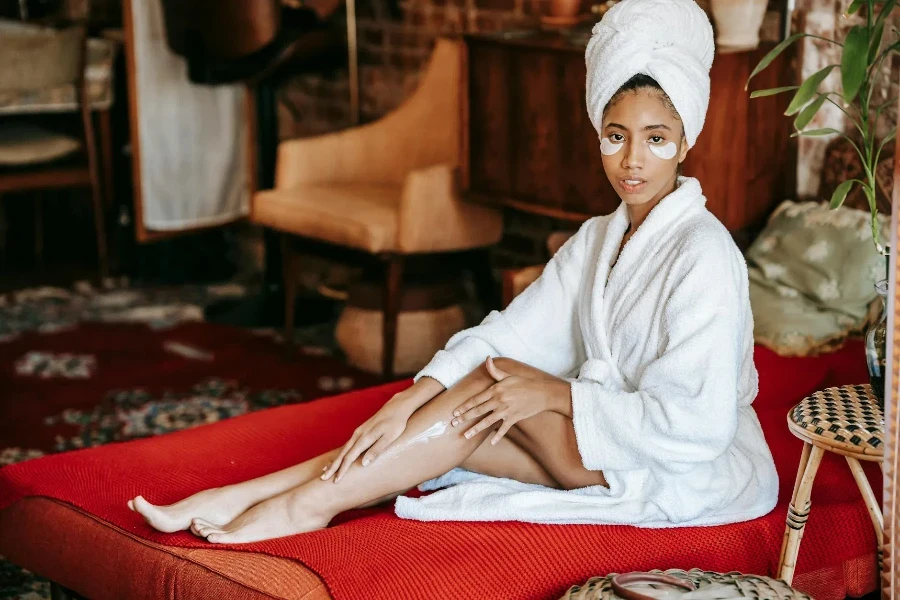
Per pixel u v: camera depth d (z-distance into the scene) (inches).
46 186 187.8
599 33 73.9
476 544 70.3
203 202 189.8
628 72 72.0
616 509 72.8
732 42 114.3
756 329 110.7
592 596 60.0
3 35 176.2
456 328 146.0
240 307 175.8
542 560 69.0
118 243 203.9
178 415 135.7
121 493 81.2
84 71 186.9
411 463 74.5
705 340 69.6
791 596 59.9
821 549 76.5
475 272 147.9
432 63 153.3
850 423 70.2
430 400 77.5
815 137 119.9
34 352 159.0
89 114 189.8
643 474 73.2
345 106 180.5
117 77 200.5
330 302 177.8
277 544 71.4
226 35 161.5
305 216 145.0
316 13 163.3
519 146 129.0
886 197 111.7
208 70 168.1
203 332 167.5
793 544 71.5
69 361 155.1
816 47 117.2
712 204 116.4
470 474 78.3
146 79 179.0
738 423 76.8
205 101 186.1
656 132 72.6
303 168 153.9
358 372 150.6
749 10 113.0
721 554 72.2
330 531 73.0
